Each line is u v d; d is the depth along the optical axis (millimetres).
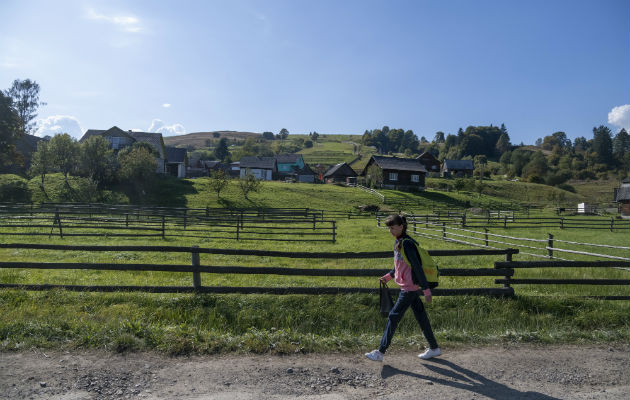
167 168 68562
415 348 5207
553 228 29156
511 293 7035
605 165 152375
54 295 6625
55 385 3926
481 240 17453
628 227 29188
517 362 4828
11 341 4852
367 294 6977
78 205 27938
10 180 41938
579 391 4094
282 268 6691
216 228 22797
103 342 4938
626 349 5371
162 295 6848
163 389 3916
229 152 148750
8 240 16109
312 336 5395
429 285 4543
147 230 19891
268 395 3834
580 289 8562
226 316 6398
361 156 147000
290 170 92562
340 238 20375
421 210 49375
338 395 3854
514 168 136250
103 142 46031
